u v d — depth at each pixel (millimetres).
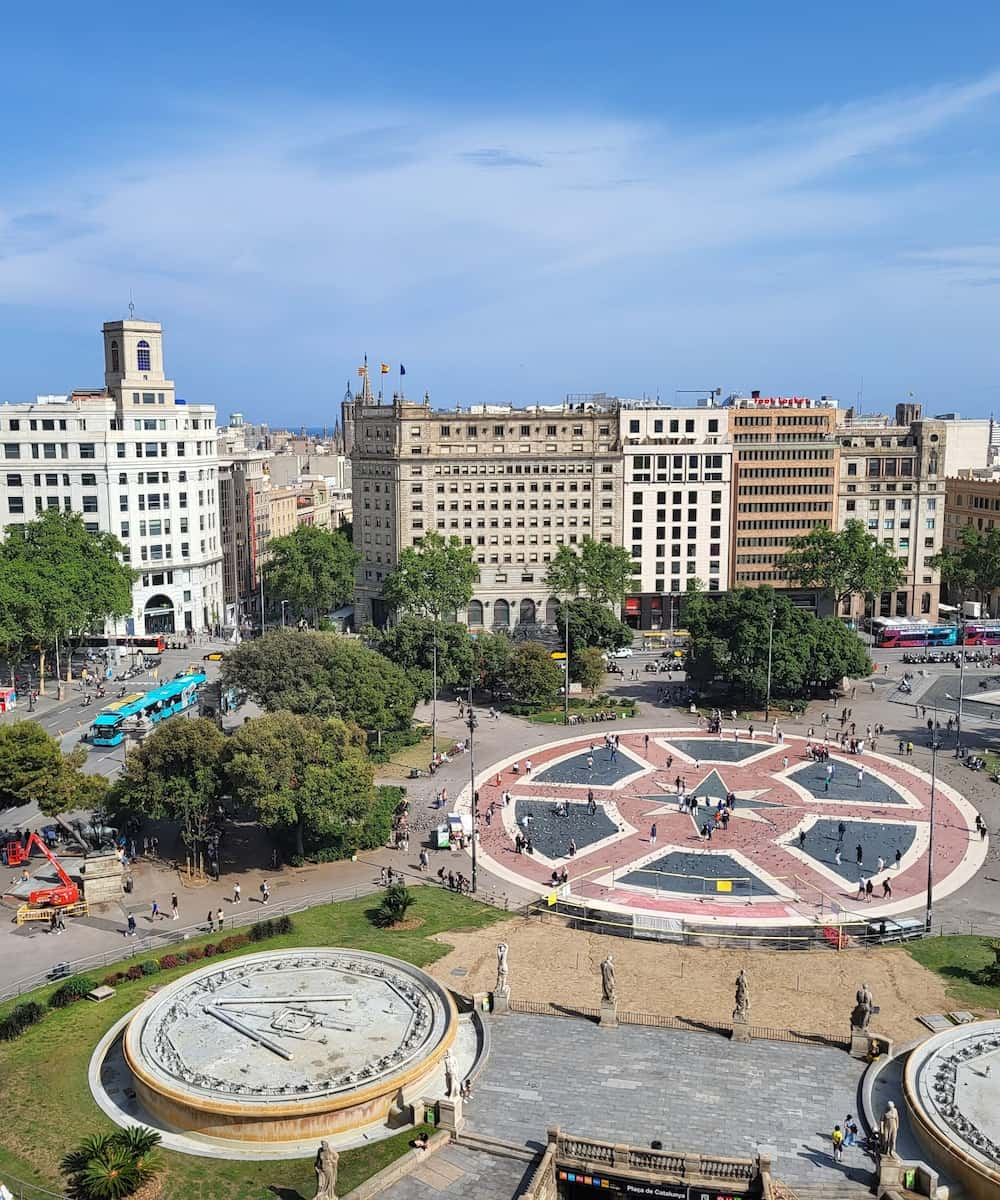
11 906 95562
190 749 104188
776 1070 66875
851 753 145500
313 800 102938
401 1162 55875
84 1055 68812
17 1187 54312
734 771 138500
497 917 94625
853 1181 55219
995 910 97312
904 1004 77188
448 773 137375
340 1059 64625
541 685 165125
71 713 157250
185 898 98562
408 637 162625
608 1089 64312
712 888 102125
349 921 92625
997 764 139250
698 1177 54406
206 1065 64000
